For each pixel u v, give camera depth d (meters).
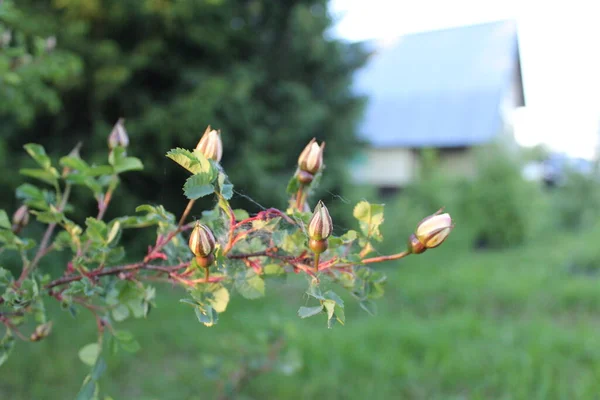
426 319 5.14
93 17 6.73
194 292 0.86
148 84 7.39
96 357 1.15
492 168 10.87
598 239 8.23
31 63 2.35
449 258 8.66
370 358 3.85
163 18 6.86
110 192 1.26
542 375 3.56
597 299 5.55
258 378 3.45
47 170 1.24
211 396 3.32
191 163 0.77
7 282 0.98
